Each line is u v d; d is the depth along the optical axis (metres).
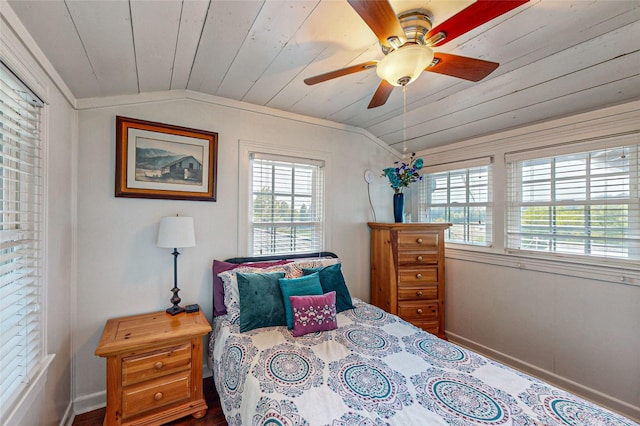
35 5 0.94
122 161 1.89
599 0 1.18
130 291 1.94
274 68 1.74
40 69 1.23
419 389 1.21
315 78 1.37
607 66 1.61
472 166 2.73
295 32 1.36
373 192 3.11
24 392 1.09
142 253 1.97
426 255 2.64
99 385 1.85
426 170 3.17
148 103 1.98
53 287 1.45
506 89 1.97
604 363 1.92
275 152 2.48
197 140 2.14
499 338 2.51
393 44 1.18
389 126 2.86
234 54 1.56
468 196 2.81
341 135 2.87
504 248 2.49
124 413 1.56
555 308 2.16
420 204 3.25
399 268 2.59
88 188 1.80
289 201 2.62
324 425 1.00
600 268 1.94
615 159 1.91
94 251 1.83
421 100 2.25
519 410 1.09
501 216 2.51
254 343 1.60
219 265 2.15
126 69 1.55
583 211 2.06
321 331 1.77
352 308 2.19
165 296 2.05
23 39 1.04
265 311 1.80
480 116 2.35
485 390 1.21
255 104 2.37
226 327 1.83
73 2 0.96
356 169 2.98
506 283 2.46
